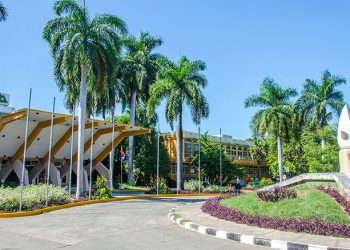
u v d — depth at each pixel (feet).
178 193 101.91
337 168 129.49
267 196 42.80
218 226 34.99
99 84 81.30
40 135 95.25
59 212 53.06
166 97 109.29
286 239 28.50
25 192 57.98
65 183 121.19
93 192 85.40
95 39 79.77
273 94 130.11
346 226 30.83
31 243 28.19
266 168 213.25
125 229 35.73
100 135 106.42
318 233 30.66
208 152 148.46
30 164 113.29
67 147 107.55
